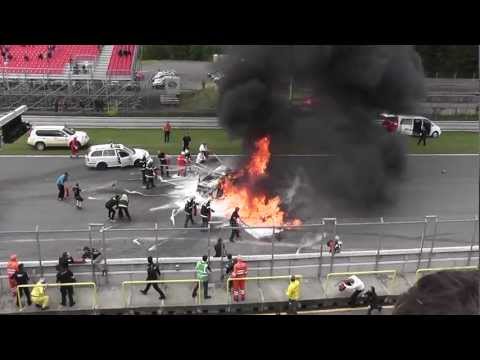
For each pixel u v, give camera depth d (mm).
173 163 48125
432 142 56688
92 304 25203
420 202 40656
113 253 30719
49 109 63906
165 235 33531
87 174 45188
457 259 28984
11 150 51250
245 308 25625
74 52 76688
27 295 25016
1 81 66625
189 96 73438
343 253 28047
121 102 67000
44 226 34750
